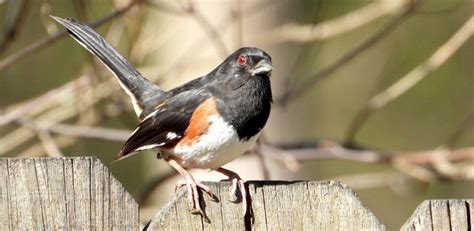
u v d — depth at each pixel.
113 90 11.60
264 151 10.89
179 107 7.90
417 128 18.88
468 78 17.72
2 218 5.72
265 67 7.93
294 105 13.61
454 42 11.42
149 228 6.00
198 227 6.05
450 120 18.42
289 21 12.79
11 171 5.75
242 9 12.22
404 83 13.15
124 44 12.51
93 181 5.84
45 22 11.18
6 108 11.77
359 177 13.47
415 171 11.86
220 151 7.89
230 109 7.88
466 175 11.67
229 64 8.03
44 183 5.78
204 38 12.34
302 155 11.64
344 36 16.67
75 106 11.67
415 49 16.30
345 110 17.64
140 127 8.02
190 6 10.95
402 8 11.72
